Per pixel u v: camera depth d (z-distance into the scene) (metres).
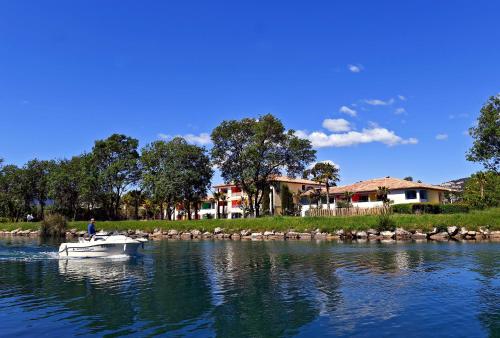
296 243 47.81
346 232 54.34
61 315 15.95
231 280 22.86
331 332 13.55
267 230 61.22
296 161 79.56
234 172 80.38
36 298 19.00
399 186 79.06
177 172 85.38
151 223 73.75
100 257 34.03
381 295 18.47
